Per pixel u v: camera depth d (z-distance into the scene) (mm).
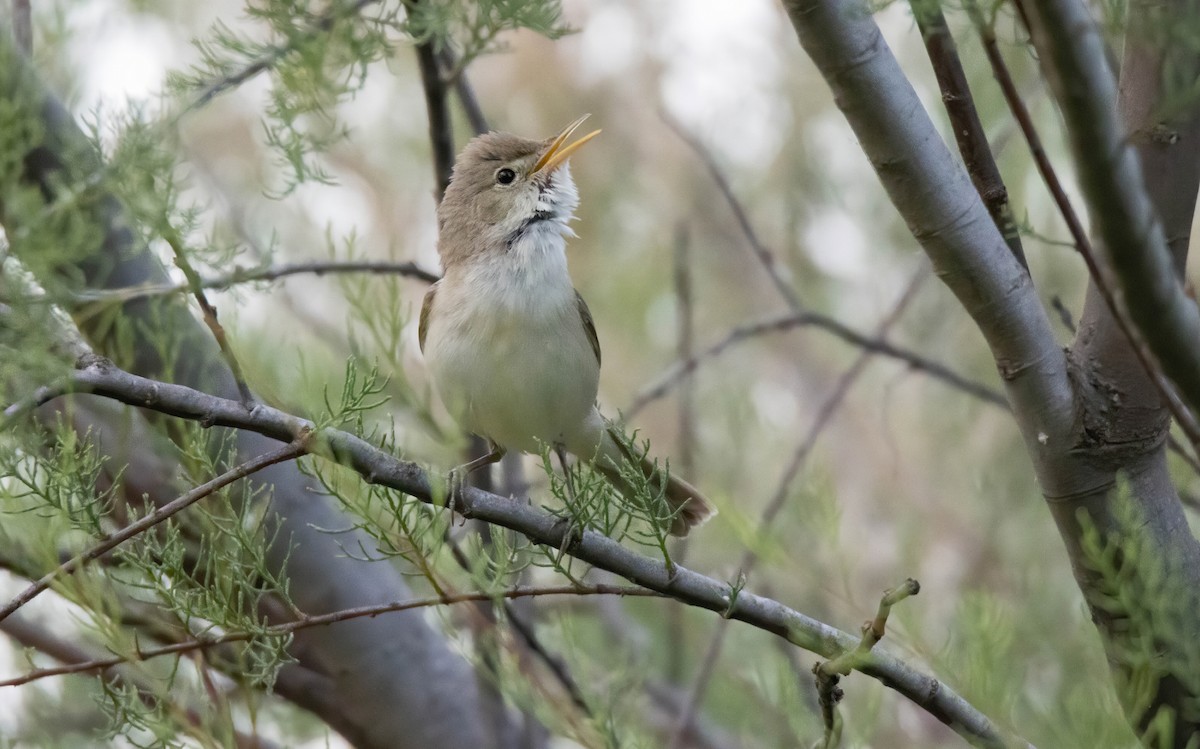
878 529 13617
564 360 9375
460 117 14781
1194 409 5520
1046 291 12234
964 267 6406
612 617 12297
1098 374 6602
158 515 5832
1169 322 5242
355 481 6383
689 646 12578
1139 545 5879
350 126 12789
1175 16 5223
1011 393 6699
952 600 11453
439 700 9094
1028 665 7562
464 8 7875
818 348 15945
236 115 13469
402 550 6223
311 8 7812
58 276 6461
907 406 14992
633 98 15914
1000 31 8398
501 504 6484
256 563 6082
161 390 5945
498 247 9742
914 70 12141
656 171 15930
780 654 9227
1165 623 5512
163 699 6172
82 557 5816
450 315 9422
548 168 10008
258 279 8391
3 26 6836
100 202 7109
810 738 7301
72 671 6176
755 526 6824
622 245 16172
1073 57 4695
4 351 5629
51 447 6785
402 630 9172
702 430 14383
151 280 8109
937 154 6324
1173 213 6145
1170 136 6090
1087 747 5066
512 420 9438
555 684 8805
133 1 8414
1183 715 6105
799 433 14828
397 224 14602
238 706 8734
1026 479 12531
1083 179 4934
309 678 9086
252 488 8633
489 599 6266
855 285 16094
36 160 7133
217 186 12445
